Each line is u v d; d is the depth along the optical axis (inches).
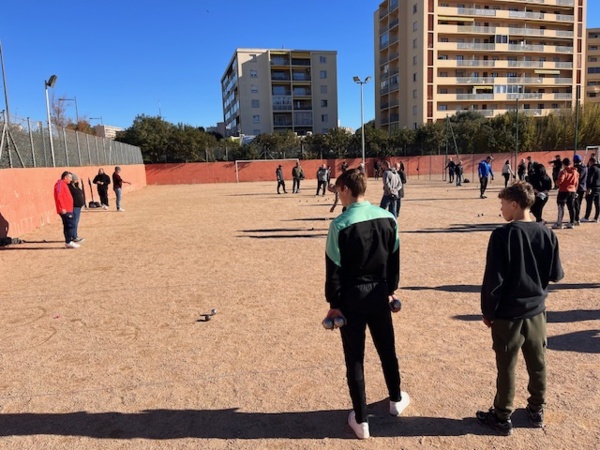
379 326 123.2
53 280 300.8
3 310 239.5
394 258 121.6
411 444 117.8
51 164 695.1
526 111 2694.4
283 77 3336.6
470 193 922.7
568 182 431.2
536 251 113.9
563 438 118.5
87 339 195.2
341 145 1916.8
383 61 3029.0
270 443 120.0
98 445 120.6
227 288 268.2
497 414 120.4
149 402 141.7
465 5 2635.3
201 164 1739.7
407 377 152.7
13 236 489.4
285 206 751.7
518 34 2679.6
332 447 117.6
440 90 2640.3
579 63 2822.3
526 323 114.7
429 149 1911.9
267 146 1937.7
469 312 215.8
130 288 275.1
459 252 350.3
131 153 1451.8
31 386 153.9
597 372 152.6
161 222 588.1
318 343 183.2
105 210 764.6
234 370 161.5
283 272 303.1
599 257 318.7
